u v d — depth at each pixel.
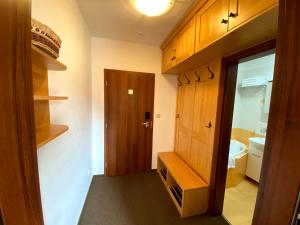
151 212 1.86
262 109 2.61
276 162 0.54
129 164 2.76
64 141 1.28
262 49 1.21
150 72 2.67
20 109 0.49
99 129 2.58
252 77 2.74
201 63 1.90
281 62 0.52
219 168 1.73
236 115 3.04
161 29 2.05
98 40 2.39
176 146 2.79
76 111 1.63
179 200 1.98
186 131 2.38
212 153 1.74
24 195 0.53
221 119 1.68
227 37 1.14
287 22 0.50
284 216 0.51
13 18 0.46
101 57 2.44
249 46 1.31
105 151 2.63
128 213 1.84
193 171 2.12
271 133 0.56
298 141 0.47
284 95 0.51
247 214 1.87
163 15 1.71
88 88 2.23
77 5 1.58
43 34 0.69
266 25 0.95
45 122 0.99
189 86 2.32
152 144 2.85
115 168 2.70
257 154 2.46
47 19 0.98
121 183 2.47
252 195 2.25
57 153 1.13
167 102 2.81
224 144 1.70
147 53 2.62
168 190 2.25
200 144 1.99
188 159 2.31
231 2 1.05
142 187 2.38
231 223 1.72
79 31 1.69
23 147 0.51
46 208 0.97
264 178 0.59
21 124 0.50
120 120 2.63
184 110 2.47
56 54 0.82
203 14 1.39
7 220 0.50
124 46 2.50
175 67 2.16
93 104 2.50
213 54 1.54
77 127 1.67
